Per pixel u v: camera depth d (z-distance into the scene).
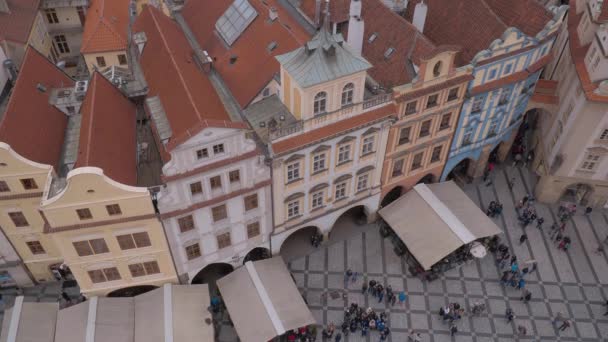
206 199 41.12
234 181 41.34
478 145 56.41
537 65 51.41
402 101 44.59
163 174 37.50
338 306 49.19
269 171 42.25
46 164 40.62
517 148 64.38
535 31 49.94
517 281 50.81
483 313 48.97
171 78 45.91
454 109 49.66
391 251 53.81
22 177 40.03
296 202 47.38
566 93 55.16
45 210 36.88
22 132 41.09
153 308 43.88
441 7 53.41
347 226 56.03
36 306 43.75
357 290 50.47
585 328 48.25
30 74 46.28
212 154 38.34
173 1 63.06
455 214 52.31
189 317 43.56
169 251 43.22
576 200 59.75
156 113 44.84
